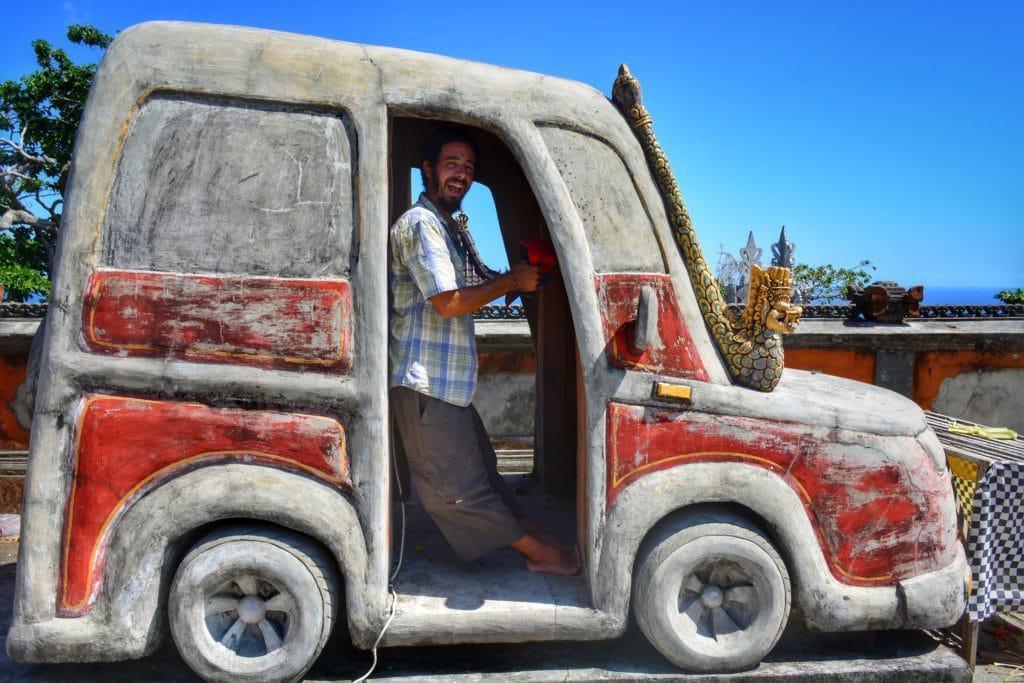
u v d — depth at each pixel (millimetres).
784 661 2449
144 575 2133
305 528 2164
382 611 2244
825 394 2721
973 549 2623
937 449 2568
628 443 2348
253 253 2201
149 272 2168
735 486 2344
